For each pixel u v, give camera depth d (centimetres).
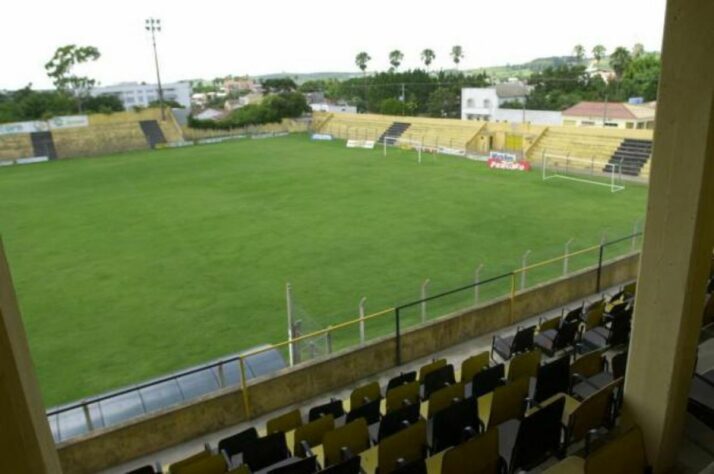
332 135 6225
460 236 2230
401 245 2142
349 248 2131
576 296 1386
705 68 400
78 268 2044
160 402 1052
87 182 3847
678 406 497
